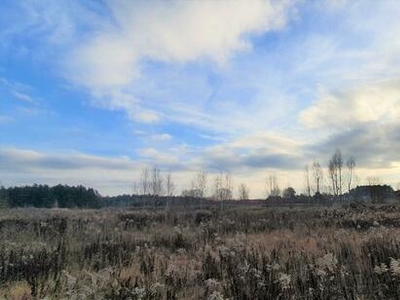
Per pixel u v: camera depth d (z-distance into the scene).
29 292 7.85
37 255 10.91
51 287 8.00
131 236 16.25
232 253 11.01
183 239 15.26
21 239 14.46
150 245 14.29
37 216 24.55
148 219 23.70
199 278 9.19
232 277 8.73
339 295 7.37
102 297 7.45
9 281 8.68
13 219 20.88
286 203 57.97
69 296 7.31
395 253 10.02
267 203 58.56
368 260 9.51
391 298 7.18
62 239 14.25
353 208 31.58
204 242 15.13
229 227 19.70
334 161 57.38
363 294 7.42
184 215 25.97
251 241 14.17
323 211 27.67
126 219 22.81
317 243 13.12
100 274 8.93
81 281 8.45
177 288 8.34
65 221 20.41
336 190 56.62
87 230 17.52
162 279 9.03
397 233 14.63
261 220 22.64
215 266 9.84
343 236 14.39
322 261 9.05
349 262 9.63
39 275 8.85
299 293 7.61
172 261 11.07
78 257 11.34
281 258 10.66
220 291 8.08
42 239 14.59
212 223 21.12
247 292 7.67
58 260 10.44
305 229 17.86
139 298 7.53
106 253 12.09
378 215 23.30
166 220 22.89
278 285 7.92
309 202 59.06
